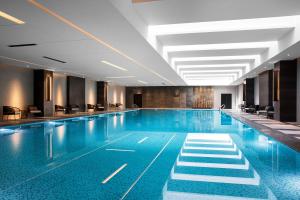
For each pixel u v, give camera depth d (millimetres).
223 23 7926
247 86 20531
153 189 3709
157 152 6234
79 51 9391
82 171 4605
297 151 5730
